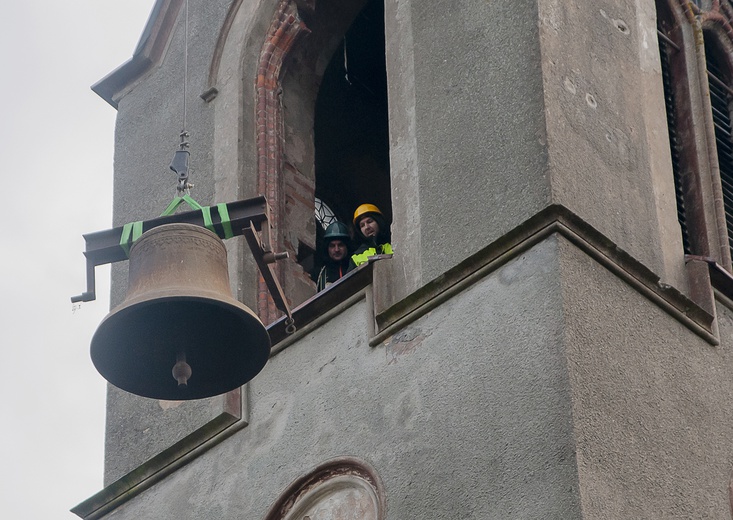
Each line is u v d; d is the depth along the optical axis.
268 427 18.31
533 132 17.42
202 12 22.36
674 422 16.55
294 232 20.88
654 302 17.16
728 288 18.00
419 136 18.50
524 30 18.08
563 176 17.17
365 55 23.98
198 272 16.36
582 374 15.98
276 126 21.19
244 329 16.42
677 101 20.45
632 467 15.84
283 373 18.47
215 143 21.09
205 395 16.55
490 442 16.14
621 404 16.14
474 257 17.11
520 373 16.25
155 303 16.03
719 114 21.14
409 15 19.36
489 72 18.17
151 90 22.59
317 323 18.39
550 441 15.70
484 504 15.88
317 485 17.48
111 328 16.11
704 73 20.59
